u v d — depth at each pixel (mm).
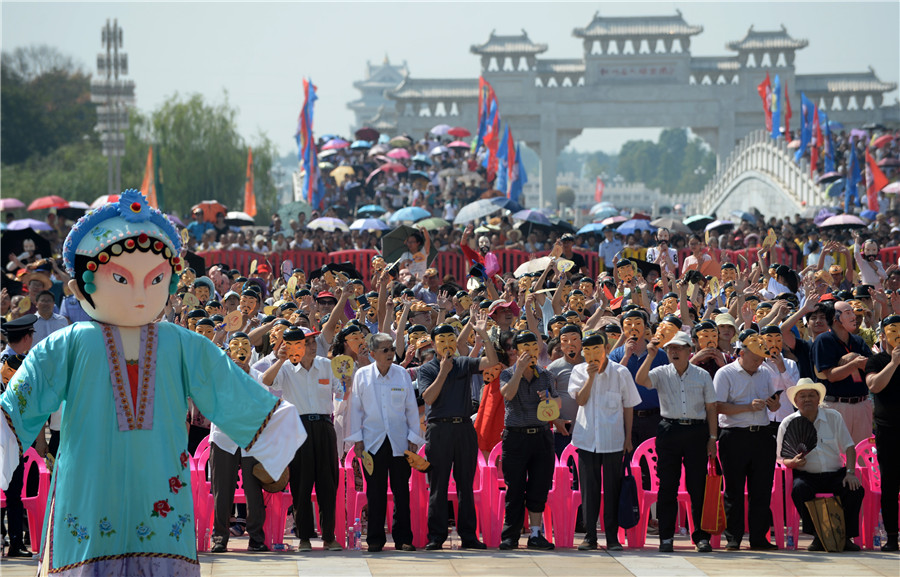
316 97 88438
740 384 23812
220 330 27594
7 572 21188
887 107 171625
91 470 14461
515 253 56625
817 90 169250
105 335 14930
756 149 132875
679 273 57188
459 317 32906
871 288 32906
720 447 23953
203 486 23344
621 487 23656
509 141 91125
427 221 65938
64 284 40406
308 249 63906
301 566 21359
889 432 23734
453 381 23609
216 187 136875
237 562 21797
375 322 34719
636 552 23328
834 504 23656
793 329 30953
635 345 24562
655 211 181125
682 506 26625
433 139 125250
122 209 15156
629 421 23812
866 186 90875
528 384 23594
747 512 24734
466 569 21203
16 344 24344
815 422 24266
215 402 15352
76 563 14273
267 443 15383
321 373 23281
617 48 169500
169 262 15359
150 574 14430
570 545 24000
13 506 23016
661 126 167125
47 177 152000
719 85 165875
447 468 23516
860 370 25641
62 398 14789
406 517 23453
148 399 14789
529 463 23781
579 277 41969
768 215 127438
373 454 23234
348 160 113688
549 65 168625
